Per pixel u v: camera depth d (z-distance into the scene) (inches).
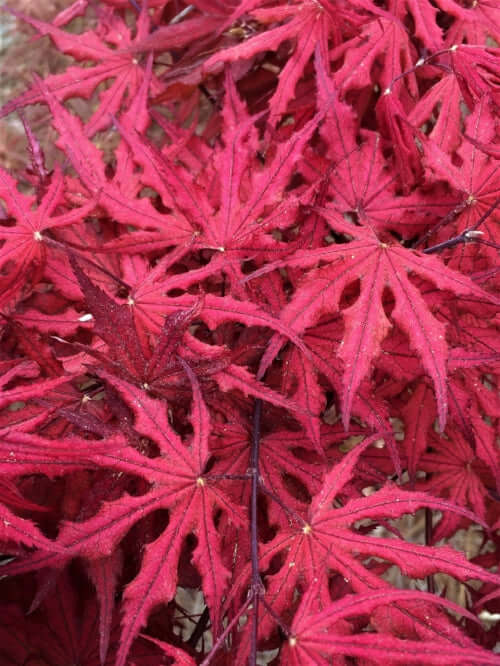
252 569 9.3
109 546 9.1
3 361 10.8
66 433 10.4
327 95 11.2
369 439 10.1
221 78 15.4
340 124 11.3
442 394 9.6
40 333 11.2
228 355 10.0
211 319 10.1
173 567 9.2
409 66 12.5
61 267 11.6
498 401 12.0
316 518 9.7
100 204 11.2
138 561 11.1
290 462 11.0
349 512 9.7
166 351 9.6
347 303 11.1
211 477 9.5
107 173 13.3
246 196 11.8
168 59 20.7
